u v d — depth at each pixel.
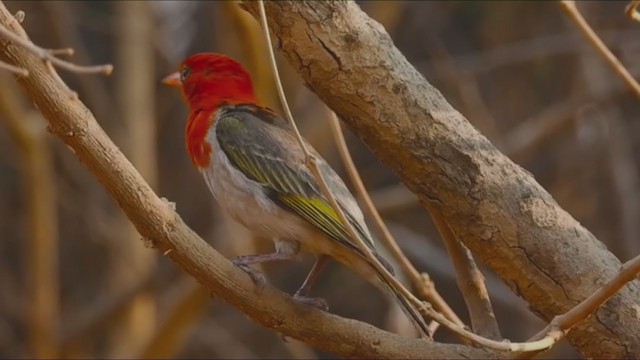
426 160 7.15
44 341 14.37
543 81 17.03
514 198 7.21
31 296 14.44
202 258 7.10
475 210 7.21
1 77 13.72
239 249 13.49
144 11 16.47
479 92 17.12
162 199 7.07
